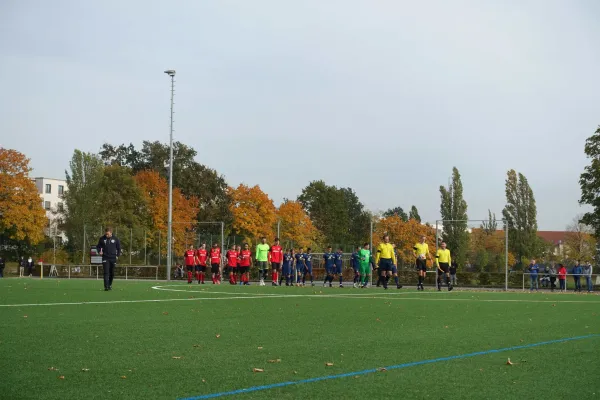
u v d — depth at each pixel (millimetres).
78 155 81812
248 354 8406
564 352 8852
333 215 119562
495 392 6234
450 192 62438
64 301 17375
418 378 6879
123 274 59594
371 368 7461
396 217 72375
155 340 9648
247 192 79375
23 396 5867
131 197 84062
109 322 12078
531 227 73125
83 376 6812
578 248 90812
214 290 25344
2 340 9422
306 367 7488
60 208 87375
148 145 98750
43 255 64438
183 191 93562
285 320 12922
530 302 20453
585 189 53125
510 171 73875
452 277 39219
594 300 22453
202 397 5895
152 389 6223
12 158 70000
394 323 12594
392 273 31328
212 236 57312
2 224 69312
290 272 37750
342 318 13523
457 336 10547
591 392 6285
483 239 39750
